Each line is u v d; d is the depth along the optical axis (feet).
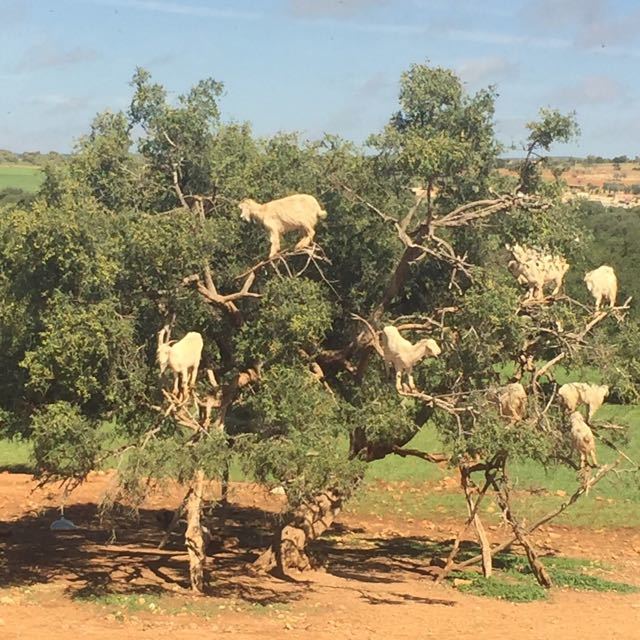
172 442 49.60
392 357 53.11
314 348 57.62
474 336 54.08
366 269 61.26
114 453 52.13
